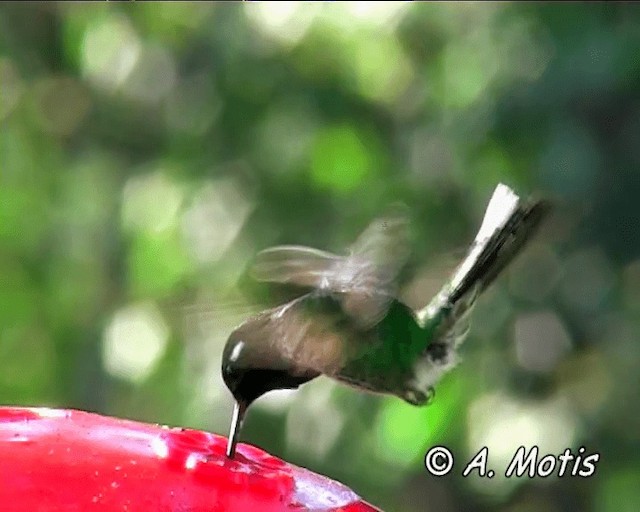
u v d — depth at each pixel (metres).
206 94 8.98
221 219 8.62
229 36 8.66
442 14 8.20
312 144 8.49
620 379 7.46
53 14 10.14
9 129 10.11
